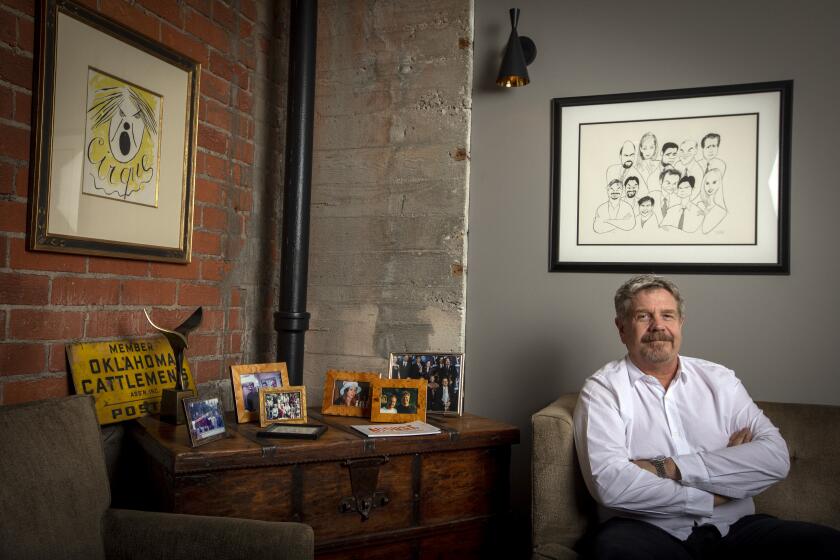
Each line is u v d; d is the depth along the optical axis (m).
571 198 2.53
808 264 2.26
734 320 2.34
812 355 2.25
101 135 2.01
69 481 1.56
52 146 1.85
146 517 1.58
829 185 2.25
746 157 2.33
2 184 1.74
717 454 1.83
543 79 2.58
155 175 2.22
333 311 2.78
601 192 2.49
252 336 2.74
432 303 2.65
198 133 2.43
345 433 2.05
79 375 1.95
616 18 2.50
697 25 2.41
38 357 1.86
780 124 2.30
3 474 1.42
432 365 2.40
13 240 1.78
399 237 2.70
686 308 2.39
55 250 1.87
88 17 1.94
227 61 2.57
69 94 1.90
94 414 1.73
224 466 1.77
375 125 2.74
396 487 2.03
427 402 2.37
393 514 2.03
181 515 1.57
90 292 2.01
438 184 2.65
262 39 2.77
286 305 2.50
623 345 2.46
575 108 2.53
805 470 1.98
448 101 2.65
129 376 2.11
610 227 2.48
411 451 2.04
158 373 2.21
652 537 1.76
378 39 2.75
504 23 2.64
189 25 2.37
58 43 1.86
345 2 2.80
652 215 2.43
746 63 2.35
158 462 1.84
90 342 2.02
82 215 1.95
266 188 2.80
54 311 1.90
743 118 2.34
